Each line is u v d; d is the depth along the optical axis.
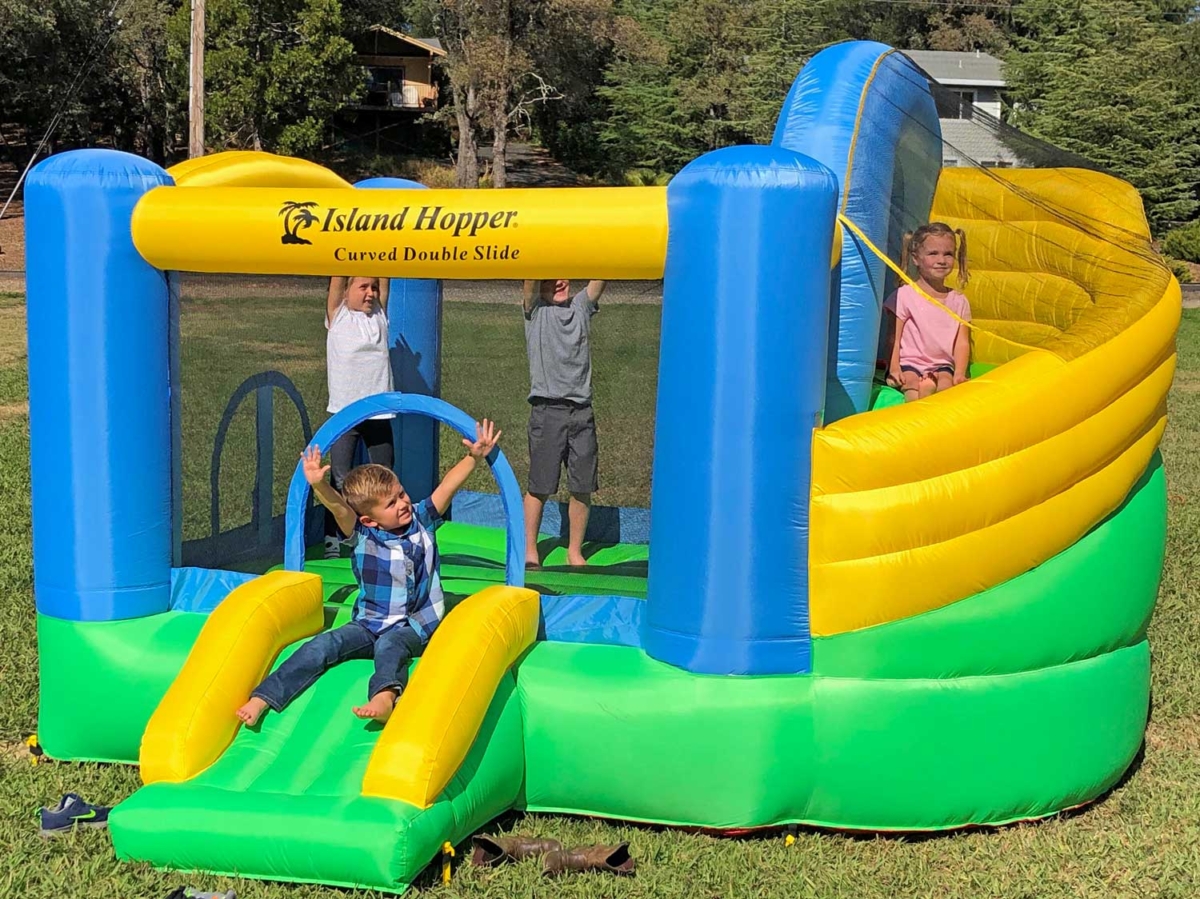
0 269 26.52
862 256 4.21
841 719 3.69
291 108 33.19
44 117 35.09
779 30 41.22
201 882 3.39
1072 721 3.93
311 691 3.83
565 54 39.91
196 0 20.72
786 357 3.61
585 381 4.67
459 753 3.48
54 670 4.16
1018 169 5.38
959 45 51.91
